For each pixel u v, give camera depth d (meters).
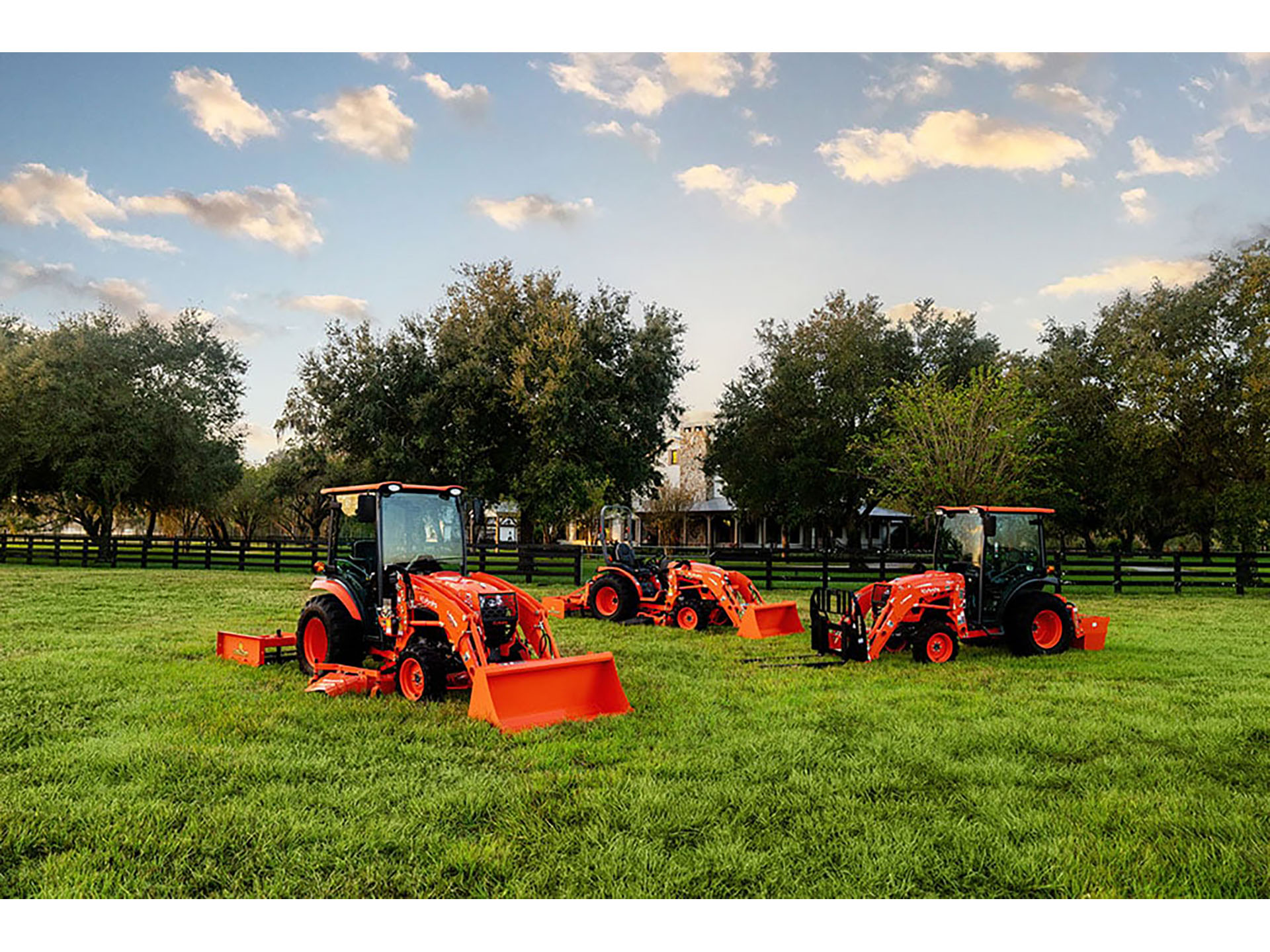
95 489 29.39
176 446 29.98
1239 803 4.80
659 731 6.22
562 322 28.39
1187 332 27.30
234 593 16.67
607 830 4.30
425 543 7.92
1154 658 9.79
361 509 7.72
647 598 12.41
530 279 30.50
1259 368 23.75
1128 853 4.10
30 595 16.00
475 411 29.09
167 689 7.44
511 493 29.64
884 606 9.48
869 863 3.96
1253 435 25.38
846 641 9.39
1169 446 27.94
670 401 31.45
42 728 6.09
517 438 30.08
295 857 3.92
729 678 8.34
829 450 33.06
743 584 12.21
